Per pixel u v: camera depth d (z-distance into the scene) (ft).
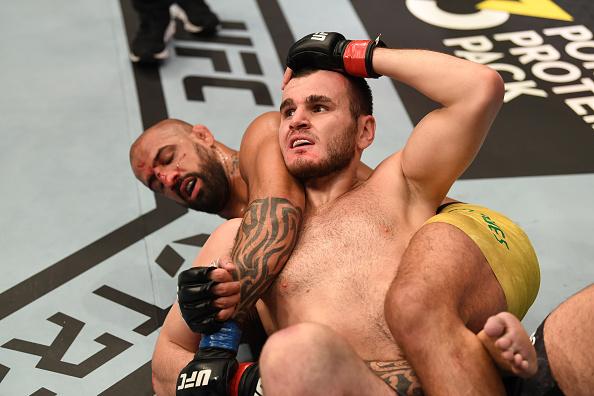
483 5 14.37
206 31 13.66
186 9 13.69
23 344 8.14
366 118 7.30
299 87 7.10
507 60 12.74
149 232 9.69
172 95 12.17
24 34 13.89
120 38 13.82
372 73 7.04
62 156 11.00
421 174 6.84
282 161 7.25
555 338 6.21
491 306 6.36
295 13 14.39
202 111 11.76
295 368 5.29
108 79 12.63
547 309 8.29
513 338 5.47
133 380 7.76
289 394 5.32
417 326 5.77
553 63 12.66
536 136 11.05
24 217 9.90
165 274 9.07
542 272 8.77
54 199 10.21
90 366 7.90
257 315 7.61
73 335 8.26
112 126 11.58
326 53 7.11
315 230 6.79
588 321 6.06
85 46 13.56
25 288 8.86
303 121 6.97
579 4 14.43
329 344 5.36
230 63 13.00
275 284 6.67
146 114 11.77
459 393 5.58
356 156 7.24
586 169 10.47
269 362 5.36
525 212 9.68
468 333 5.84
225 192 8.87
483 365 5.73
